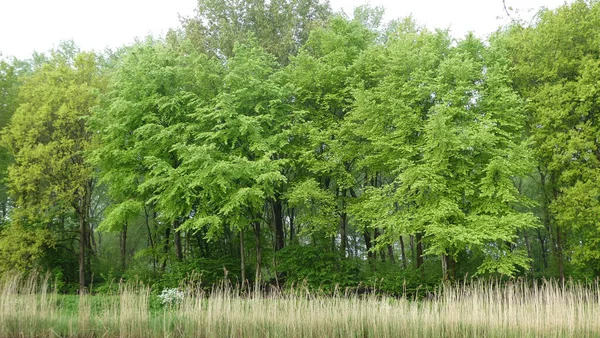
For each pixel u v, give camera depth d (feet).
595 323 37.81
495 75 63.67
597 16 66.80
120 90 74.38
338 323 38.32
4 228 80.64
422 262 74.43
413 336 37.06
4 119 89.30
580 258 63.87
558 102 65.98
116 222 71.97
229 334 37.68
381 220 61.87
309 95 74.54
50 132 82.99
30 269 76.74
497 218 57.31
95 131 75.00
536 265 89.92
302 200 67.77
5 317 36.47
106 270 84.89
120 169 71.72
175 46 94.48
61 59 90.48
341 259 72.02
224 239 84.64
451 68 63.41
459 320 38.42
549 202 73.10
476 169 62.03
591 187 62.59
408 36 78.28
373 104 66.13
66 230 82.28
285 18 99.45
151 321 39.37
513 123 63.21
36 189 78.79
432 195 60.29
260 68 71.46
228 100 65.62
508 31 81.15
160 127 68.03
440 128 56.80
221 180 60.80
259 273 71.46
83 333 37.19
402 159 59.16
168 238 82.12
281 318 38.60
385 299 45.37
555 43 69.26
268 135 69.82
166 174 66.80
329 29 80.94
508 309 39.75
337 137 71.46
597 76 63.41
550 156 68.33
